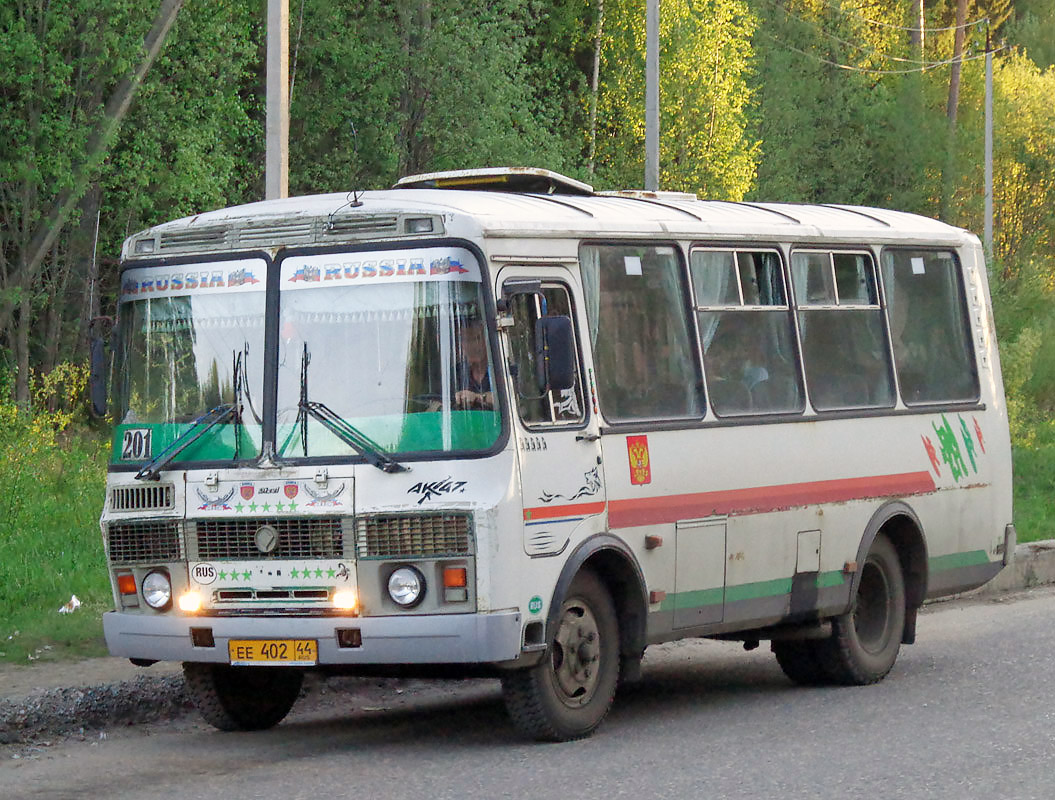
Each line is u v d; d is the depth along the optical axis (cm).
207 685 1531
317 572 1381
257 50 5409
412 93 5506
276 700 1587
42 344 4634
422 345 1383
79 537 2533
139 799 1240
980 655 1995
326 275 1417
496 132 5525
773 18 8688
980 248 2117
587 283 1513
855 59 8881
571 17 7075
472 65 5425
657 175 3819
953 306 2050
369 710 1714
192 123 4722
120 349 1498
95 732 1557
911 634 1936
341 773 1328
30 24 4219
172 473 1436
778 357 1752
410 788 1259
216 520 1415
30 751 1456
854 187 8475
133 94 4403
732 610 1656
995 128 8350
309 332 1416
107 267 4966
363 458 1373
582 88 7144
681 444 1588
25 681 1662
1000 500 2084
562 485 1433
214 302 1455
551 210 1512
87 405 4369
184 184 4588
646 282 1587
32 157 4188
